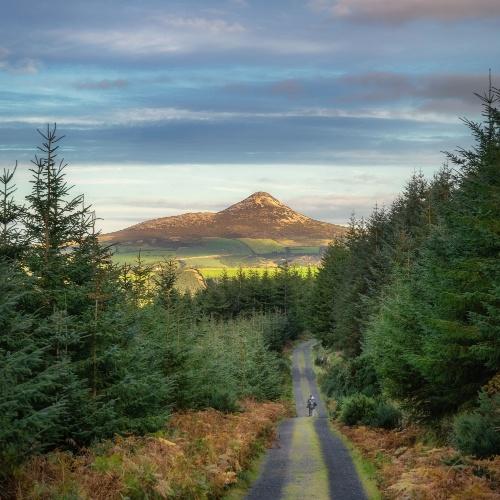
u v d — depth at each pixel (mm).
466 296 16953
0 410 10000
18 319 11867
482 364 18438
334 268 97625
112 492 10711
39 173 15680
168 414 19188
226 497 15039
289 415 50375
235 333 59375
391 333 23703
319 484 17062
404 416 28141
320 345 112312
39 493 9711
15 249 15234
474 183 17344
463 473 13477
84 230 16219
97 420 14461
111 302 16953
